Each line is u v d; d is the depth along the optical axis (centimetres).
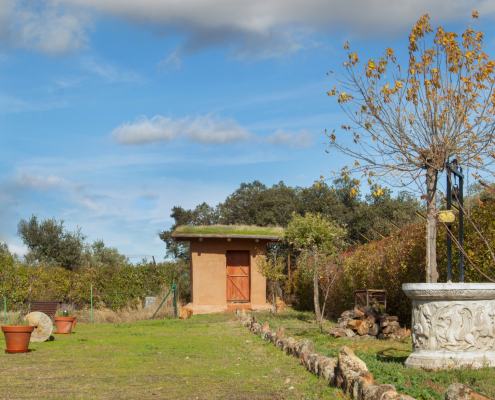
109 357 914
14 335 974
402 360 815
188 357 909
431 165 763
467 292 668
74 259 3575
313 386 611
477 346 670
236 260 2306
